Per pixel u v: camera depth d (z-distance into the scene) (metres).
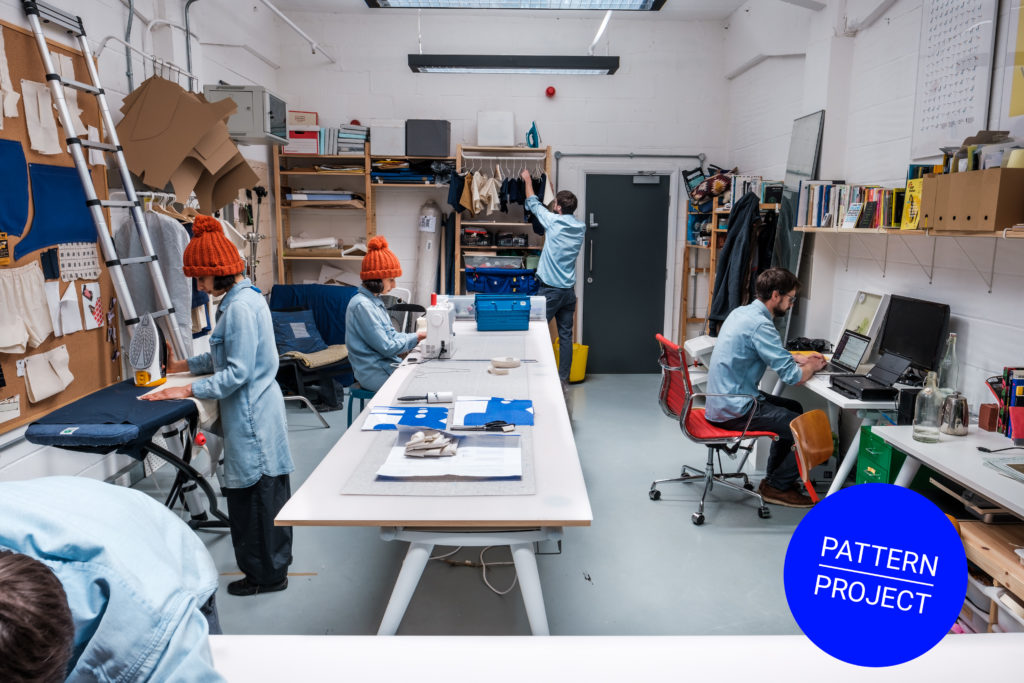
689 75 6.43
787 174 4.79
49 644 0.61
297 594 2.77
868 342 3.68
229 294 2.58
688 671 1.09
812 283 4.46
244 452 2.61
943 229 2.71
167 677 0.83
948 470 2.27
